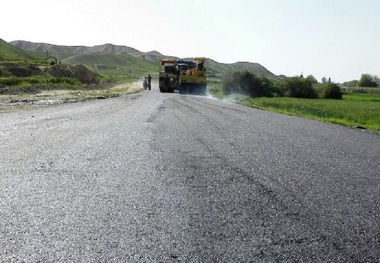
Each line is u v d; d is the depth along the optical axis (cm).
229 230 334
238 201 414
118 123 1026
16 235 305
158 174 509
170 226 336
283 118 1523
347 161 662
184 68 4175
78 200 394
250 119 1344
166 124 1048
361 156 723
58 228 322
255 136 908
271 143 816
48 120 1048
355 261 289
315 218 374
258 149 730
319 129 1193
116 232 319
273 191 457
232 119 1293
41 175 480
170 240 308
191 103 2092
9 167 512
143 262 270
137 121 1089
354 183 513
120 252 283
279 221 362
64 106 1592
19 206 370
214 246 301
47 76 5075
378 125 1628
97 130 880
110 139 761
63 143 699
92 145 690
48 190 422
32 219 339
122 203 390
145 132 874
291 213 385
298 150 744
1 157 568
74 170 511
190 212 373
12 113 1222
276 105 2714
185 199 412
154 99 2384
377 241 327
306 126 1257
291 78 6053
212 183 479
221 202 408
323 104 3153
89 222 337
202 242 307
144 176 496
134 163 566
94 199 398
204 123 1119
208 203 403
